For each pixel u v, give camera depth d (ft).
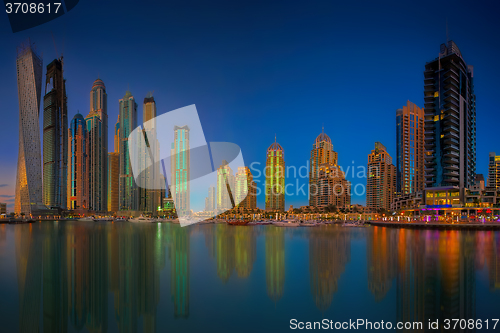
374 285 103.14
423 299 88.02
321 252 182.50
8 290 100.17
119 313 79.15
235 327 69.31
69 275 120.16
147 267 134.62
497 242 236.02
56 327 70.95
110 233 358.43
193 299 89.61
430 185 577.43
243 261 150.00
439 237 287.48
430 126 580.30
